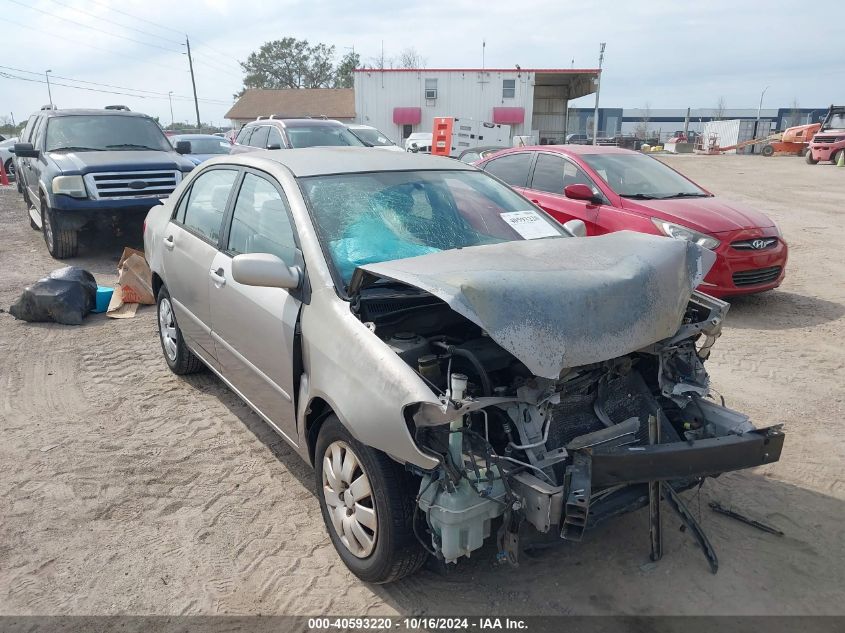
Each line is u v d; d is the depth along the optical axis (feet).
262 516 11.86
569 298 8.78
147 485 12.84
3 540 11.22
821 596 9.81
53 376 18.16
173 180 32.01
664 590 9.95
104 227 31.94
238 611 9.62
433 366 8.97
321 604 9.73
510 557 8.77
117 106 38.11
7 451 14.12
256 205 13.00
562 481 9.21
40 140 34.22
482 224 12.80
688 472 9.25
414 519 9.00
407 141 93.35
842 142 97.60
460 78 124.47
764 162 113.60
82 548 11.02
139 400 16.60
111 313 23.61
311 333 10.25
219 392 17.07
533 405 9.06
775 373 18.34
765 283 23.88
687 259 10.50
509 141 79.25
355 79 125.80
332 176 12.57
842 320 23.16
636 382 11.05
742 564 10.48
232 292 12.78
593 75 124.06
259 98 186.19
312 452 11.00
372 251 11.18
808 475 13.05
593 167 25.94
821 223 44.42
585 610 9.57
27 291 22.62
